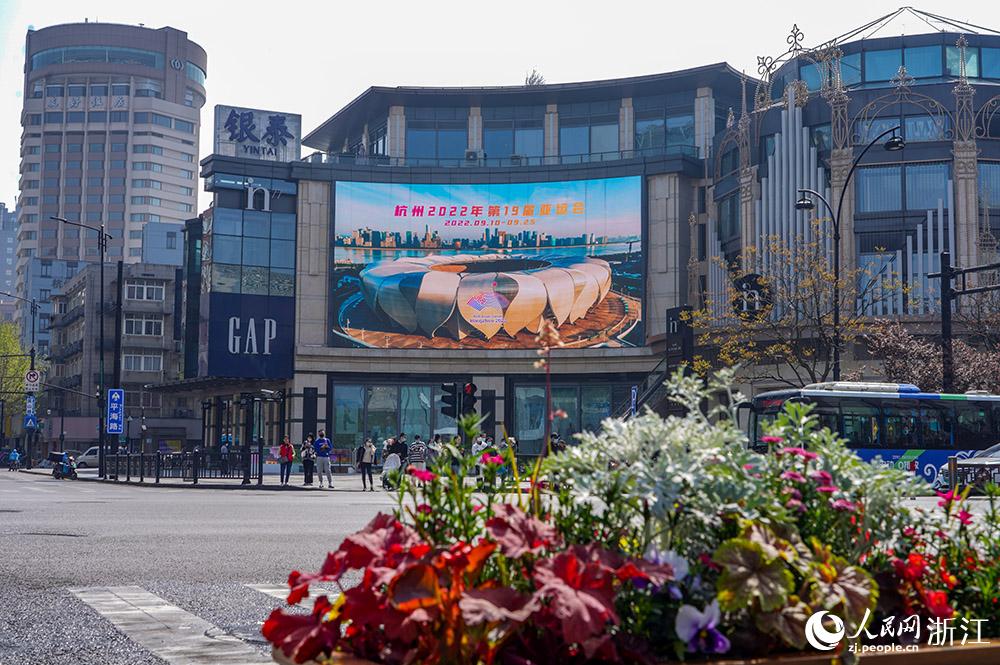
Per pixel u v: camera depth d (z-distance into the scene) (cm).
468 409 3059
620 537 396
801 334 4603
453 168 6072
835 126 5097
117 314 5041
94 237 16475
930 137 5028
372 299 6031
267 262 6012
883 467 440
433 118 6369
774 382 4684
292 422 5919
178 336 9338
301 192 6078
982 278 4800
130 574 1102
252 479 4381
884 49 5488
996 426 3306
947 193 4950
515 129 6338
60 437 9162
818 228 4738
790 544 374
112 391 4916
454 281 6019
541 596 314
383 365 6000
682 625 340
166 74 16950
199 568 1159
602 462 399
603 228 5922
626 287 5859
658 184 5888
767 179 5303
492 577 381
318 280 6053
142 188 16600
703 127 6066
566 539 386
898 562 416
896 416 3247
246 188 5994
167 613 847
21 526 1722
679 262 5806
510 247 6003
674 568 353
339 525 1797
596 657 330
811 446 451
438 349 5981
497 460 406
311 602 905
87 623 795
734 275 5091
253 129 6291
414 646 327
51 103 16600
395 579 319
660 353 5625
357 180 6088
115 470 4603
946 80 5397
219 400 6888
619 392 5819
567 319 5912
